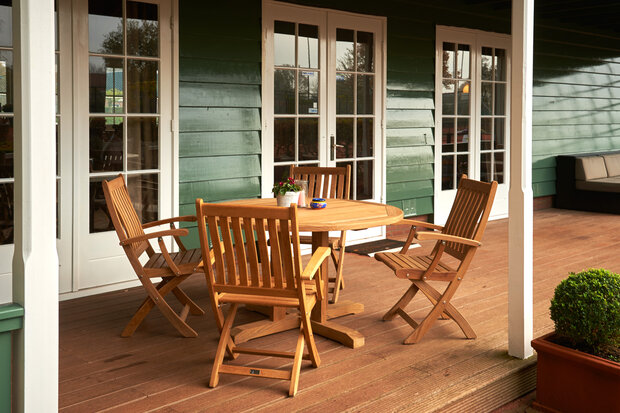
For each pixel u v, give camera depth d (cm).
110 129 499
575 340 314
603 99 1070
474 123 821
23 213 206
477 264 596
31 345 209
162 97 526
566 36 967
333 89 658
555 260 620
